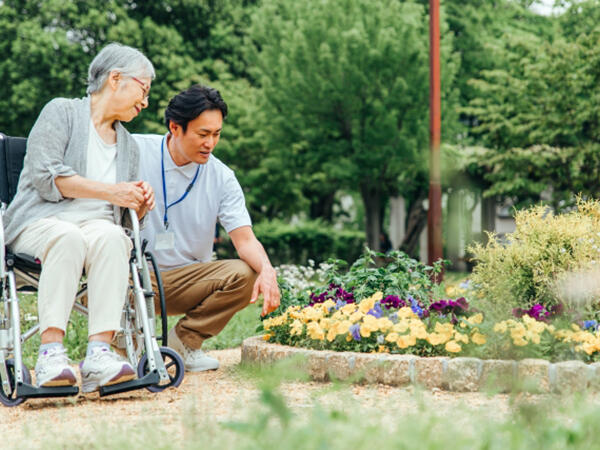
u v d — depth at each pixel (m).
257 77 19.45
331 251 23.00
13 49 20.08
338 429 1.98
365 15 17.66
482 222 23.95
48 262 3.39
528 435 2.08
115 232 3.47
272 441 1.86
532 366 3.58
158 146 4.39
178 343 4.41
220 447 2.14
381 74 17.53
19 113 20.69
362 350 4.12
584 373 3.54
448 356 3.92
